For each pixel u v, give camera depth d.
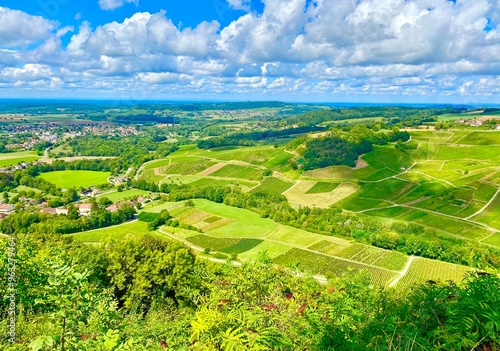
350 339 5.17
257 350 4.35
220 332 4.78
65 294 5.54
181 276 27.53
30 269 8.55
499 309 4.89
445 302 5.60
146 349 6.64
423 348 4.57
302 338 5.23
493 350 4.51
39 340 4.79
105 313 6.23
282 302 6.64
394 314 5.82
